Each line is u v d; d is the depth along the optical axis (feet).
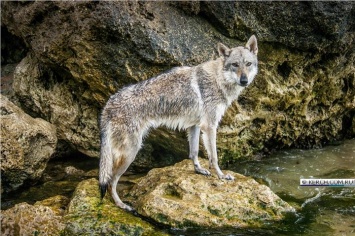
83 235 44.19
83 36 55.26
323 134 70.38
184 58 55.98
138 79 56.70
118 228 44.62
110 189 49.52
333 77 65.82
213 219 45.91
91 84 59.26
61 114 64.44
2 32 78.69
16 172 55.21
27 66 66.69
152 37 54.75
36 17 59.31
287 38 58.85
